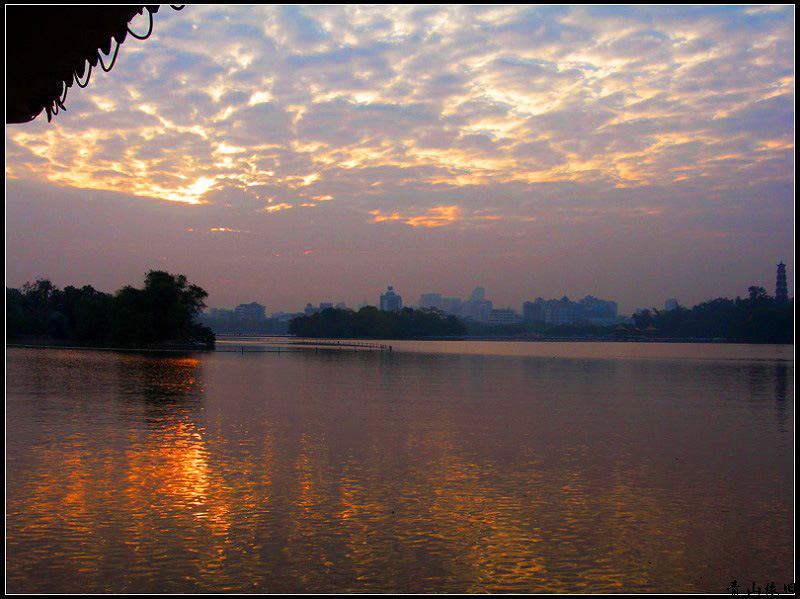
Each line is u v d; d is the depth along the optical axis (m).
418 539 17.03
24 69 9.17
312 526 17.86
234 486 21.67
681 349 173.00
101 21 8.05
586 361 108.25
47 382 55.72
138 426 33.03
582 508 19.78
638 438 31.62
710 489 21.95
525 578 14.77
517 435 32.03
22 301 148.12
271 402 44.34
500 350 162.75
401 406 43.16
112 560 15.38
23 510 18.77
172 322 123.25
